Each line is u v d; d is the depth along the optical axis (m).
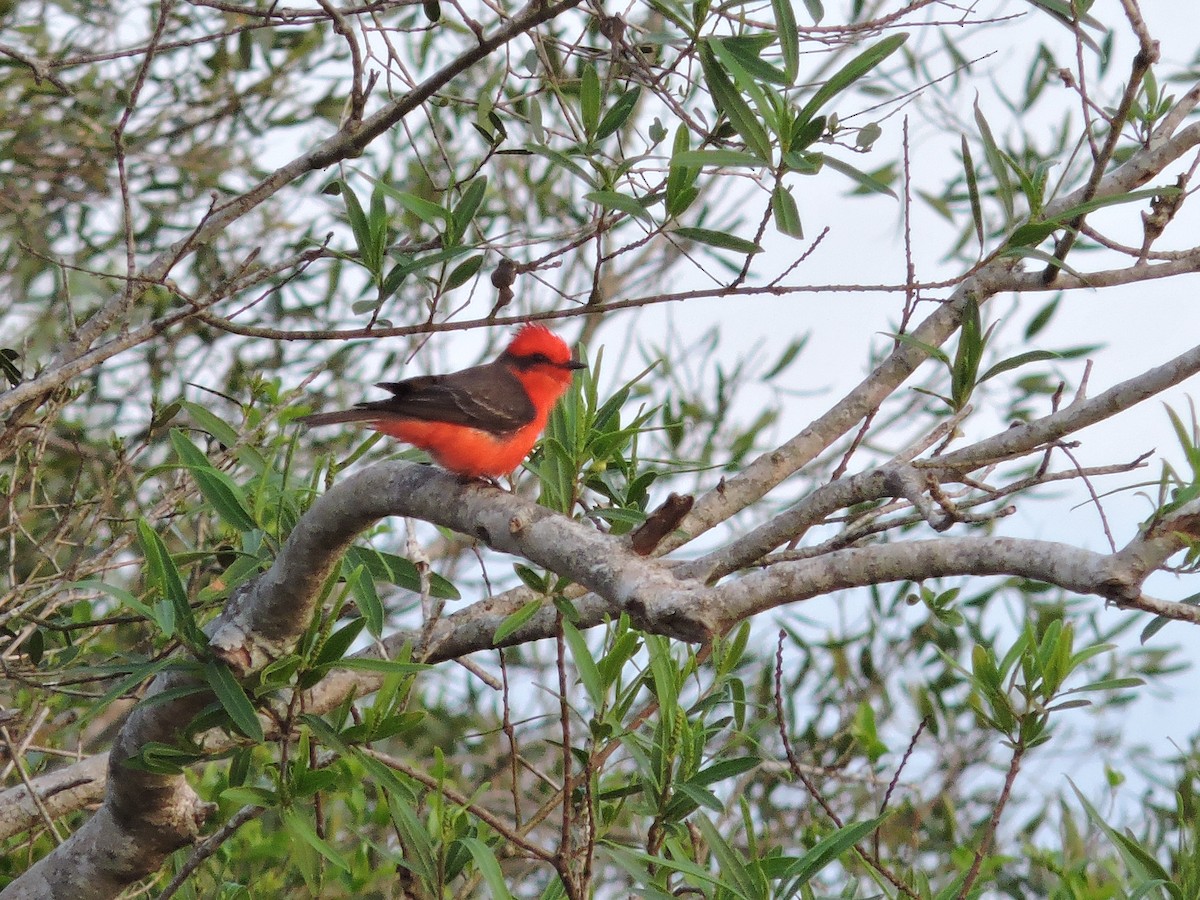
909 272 9.68
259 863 11.65
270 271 9.75
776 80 8.73
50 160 16.67
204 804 10.16
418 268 9.67
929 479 7.84
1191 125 10.49
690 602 6.57
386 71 10.39
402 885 9.46
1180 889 8.09
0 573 12.40
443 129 16.19
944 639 14.48
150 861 10.09
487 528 7.82
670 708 9.05
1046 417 9.06
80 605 12.30
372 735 8.89
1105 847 12.17
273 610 8.95
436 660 11.05
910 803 13.04
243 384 14.16
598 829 9.16
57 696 12.33
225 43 16.61
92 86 16.56
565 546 7.36
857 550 6.54
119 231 16.42
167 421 12.41
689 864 8.42
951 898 8.70
